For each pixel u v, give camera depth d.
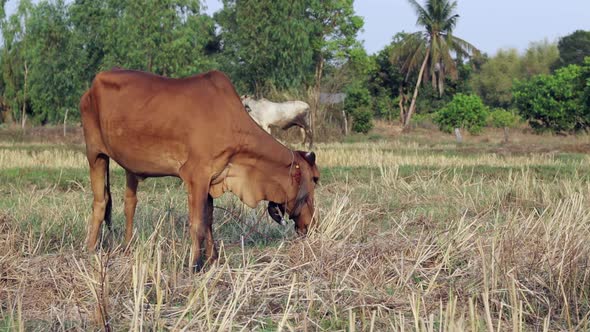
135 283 4.95
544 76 38.34
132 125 6.55
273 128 27.36
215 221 8.58
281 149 6.80
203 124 6.41
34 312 5.15
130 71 6.77
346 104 37.88
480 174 15.04
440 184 12.55
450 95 54.25
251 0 36.28
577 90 35.84
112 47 31.20
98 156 7.05
